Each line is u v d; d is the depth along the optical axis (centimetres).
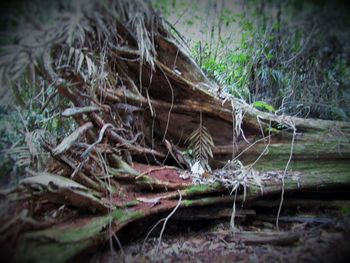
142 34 327
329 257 254
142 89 397
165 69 370
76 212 276
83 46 314
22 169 322
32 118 356
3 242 209
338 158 390
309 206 375
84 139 337
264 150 400
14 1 247
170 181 346
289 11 398
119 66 366
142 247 306
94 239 242
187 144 421
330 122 423
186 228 346
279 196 372
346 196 388
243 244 311
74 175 284
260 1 404
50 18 259
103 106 342
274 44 471
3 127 347
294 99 496
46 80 302
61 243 222
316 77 492
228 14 434
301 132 413
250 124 404
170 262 280
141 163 402
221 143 417
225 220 355
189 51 434
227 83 484
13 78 277
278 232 327
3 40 253
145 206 308
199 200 336
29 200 253
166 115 405
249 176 369
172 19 426
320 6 375
